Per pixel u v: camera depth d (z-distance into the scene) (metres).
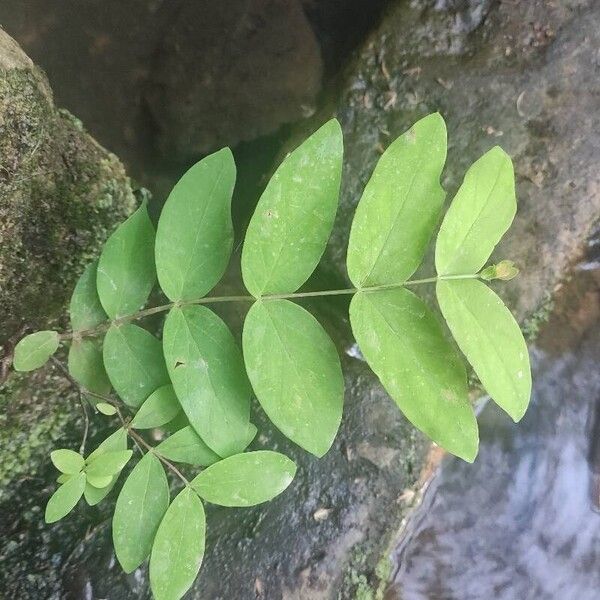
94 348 0.25
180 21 0.45
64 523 0.35
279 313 0.21
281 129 0.45
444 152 0.19
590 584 0.44
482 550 0.43
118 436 0.23
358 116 0.42
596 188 0.41
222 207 0.22
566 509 0.44
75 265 0.34
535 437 0.45
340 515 0.38
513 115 0.41
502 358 0.19
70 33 0.43
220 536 0.36
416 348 0.20
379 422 0.40
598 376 0.45
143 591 0.34
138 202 0.41
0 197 0.28
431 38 0.42
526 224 0.41
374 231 0.20
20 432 0.34
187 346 0.22
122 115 0.44
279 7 0.46
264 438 0.38
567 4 0.42
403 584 0.41
